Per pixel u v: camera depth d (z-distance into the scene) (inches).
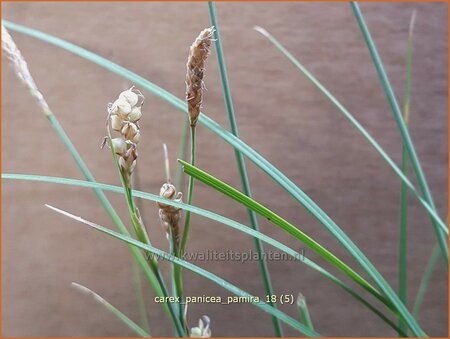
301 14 10.4
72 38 10.5
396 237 10.8
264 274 6.2
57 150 10.8
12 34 10.5
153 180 10.7
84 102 10.7
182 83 10.5
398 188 10.7
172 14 10.5
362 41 10.4
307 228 10.7
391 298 5.0
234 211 10.7
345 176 10.6
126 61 10.5
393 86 10.4
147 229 10.7
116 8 10.5
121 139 4.0
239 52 10.5
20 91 10.7
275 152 10.6
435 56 10.4
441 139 10.5
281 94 10.5
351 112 10.5
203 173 3.8
